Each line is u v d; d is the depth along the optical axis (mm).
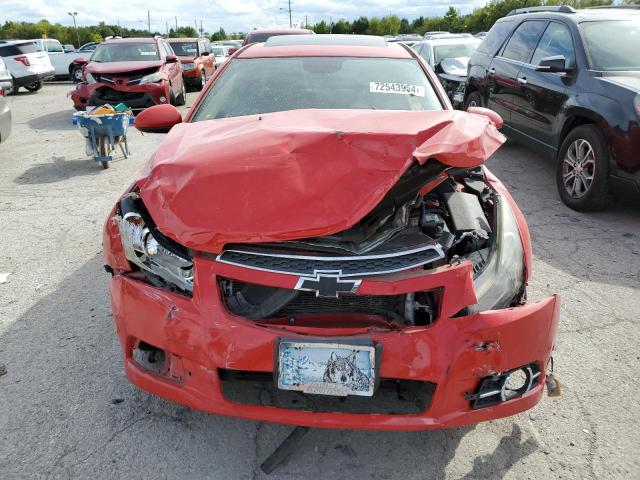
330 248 2131
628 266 4309
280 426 2537
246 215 2100
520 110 6781
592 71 5582
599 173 5215
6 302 3594
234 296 2186
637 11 6551
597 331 3377
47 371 2875
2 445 2367
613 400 2766
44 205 5625
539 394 2287
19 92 17531
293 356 2059
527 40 7008
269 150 2295
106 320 3379
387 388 2217
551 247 4645
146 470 2270
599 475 2307
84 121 6805
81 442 2402
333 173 2178
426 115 2570
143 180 2402
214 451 2385
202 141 2545
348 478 2264
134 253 2297
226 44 32938
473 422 2160
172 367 2225
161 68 10977
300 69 3586
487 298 2219
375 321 2188
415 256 2162
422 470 2314
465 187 2891
